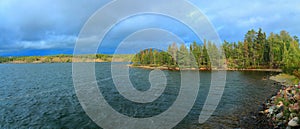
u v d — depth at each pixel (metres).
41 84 46.06
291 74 47.16
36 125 18.44
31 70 98.50
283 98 17.98
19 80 56.03
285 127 13.38
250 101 23.97
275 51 74.94
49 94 32.94
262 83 40.34
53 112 22.31
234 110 20.14
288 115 13.87
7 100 28.92
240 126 15.34
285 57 57.94
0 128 17.83
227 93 30.12
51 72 82.50
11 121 19.59
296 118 12.34
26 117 20.78
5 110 23.47
